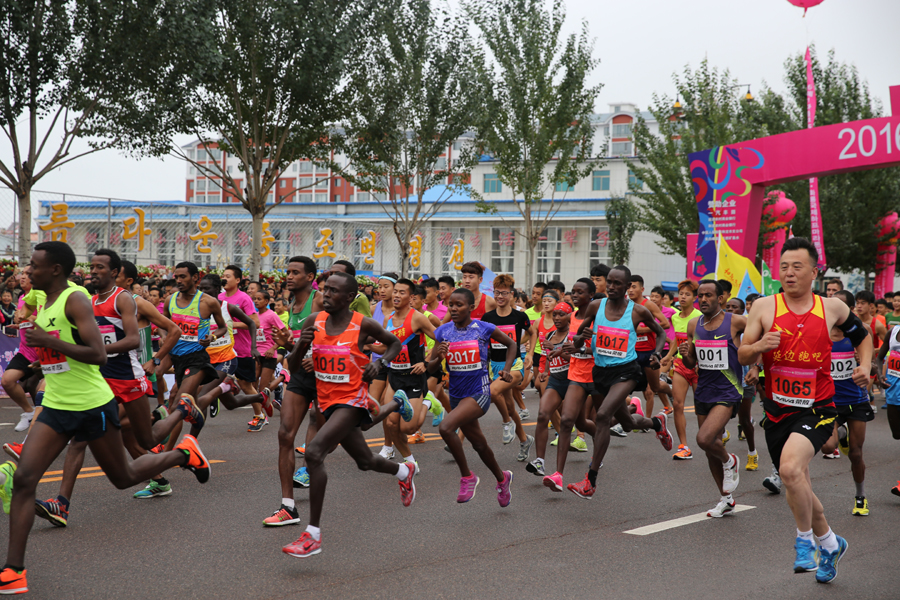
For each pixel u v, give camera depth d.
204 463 5.40
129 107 15.56
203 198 66.25
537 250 44.44
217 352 8.49
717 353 6.61
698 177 19.33
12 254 15.00
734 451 9.88
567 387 7.47
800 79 31.47
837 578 4.71
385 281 8.00
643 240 47.00
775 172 17.80
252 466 7.81
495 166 26.47
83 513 5.84
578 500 6.79
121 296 5.53
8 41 14.17
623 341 6.76
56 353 4.35
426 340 9.56
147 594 4.15
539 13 24.48
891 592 4.45
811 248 4.64
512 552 5.12
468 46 21.27
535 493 7.04
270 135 19.12
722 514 6.25
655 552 5.18
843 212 30.06
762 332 4.77
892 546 5.49
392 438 7.88
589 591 4.36
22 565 4.07
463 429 6.18
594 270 9.88
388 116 20.53
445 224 44.78
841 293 9.20
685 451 9.05
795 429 4.62
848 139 16.50
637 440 10.59
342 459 8.48
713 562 4.98
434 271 43.56
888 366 7.47
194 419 6.27
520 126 25.28
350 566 4.74
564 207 45.16
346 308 5.11
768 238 27.38
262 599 4.11
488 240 44.19
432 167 22.62
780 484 7.20
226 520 5.75
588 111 25.36
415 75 20.62
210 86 17.58
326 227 26.72
